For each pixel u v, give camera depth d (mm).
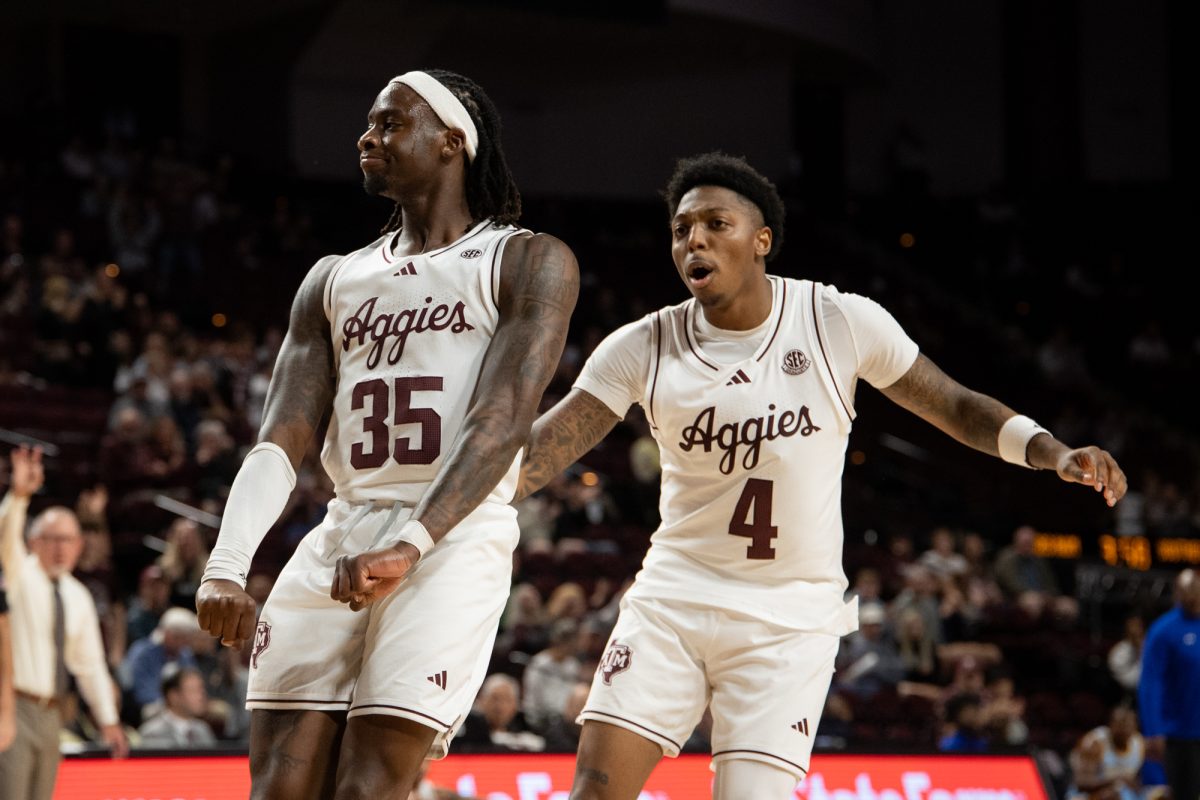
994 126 26422
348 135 22859
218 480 12891
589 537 13844
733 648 3611
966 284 24188
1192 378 22672
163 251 18109
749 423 3648
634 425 17109
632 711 3576
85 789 7051
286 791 2844
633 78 24938
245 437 14133
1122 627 15953
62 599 6898
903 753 8320
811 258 23422
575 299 3092
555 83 24844
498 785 7684
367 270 3146
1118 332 23625
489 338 3041
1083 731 12625
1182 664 8312
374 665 2824
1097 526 18781
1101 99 25984
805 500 3662
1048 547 18000
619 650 3654
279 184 21609
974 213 25016
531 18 22391
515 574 12320
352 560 2648
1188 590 8375
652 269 22281
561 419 3846
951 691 11148
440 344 3020
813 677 3613
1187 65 25688
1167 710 8352
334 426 3100
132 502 12258
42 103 20547
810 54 24672
